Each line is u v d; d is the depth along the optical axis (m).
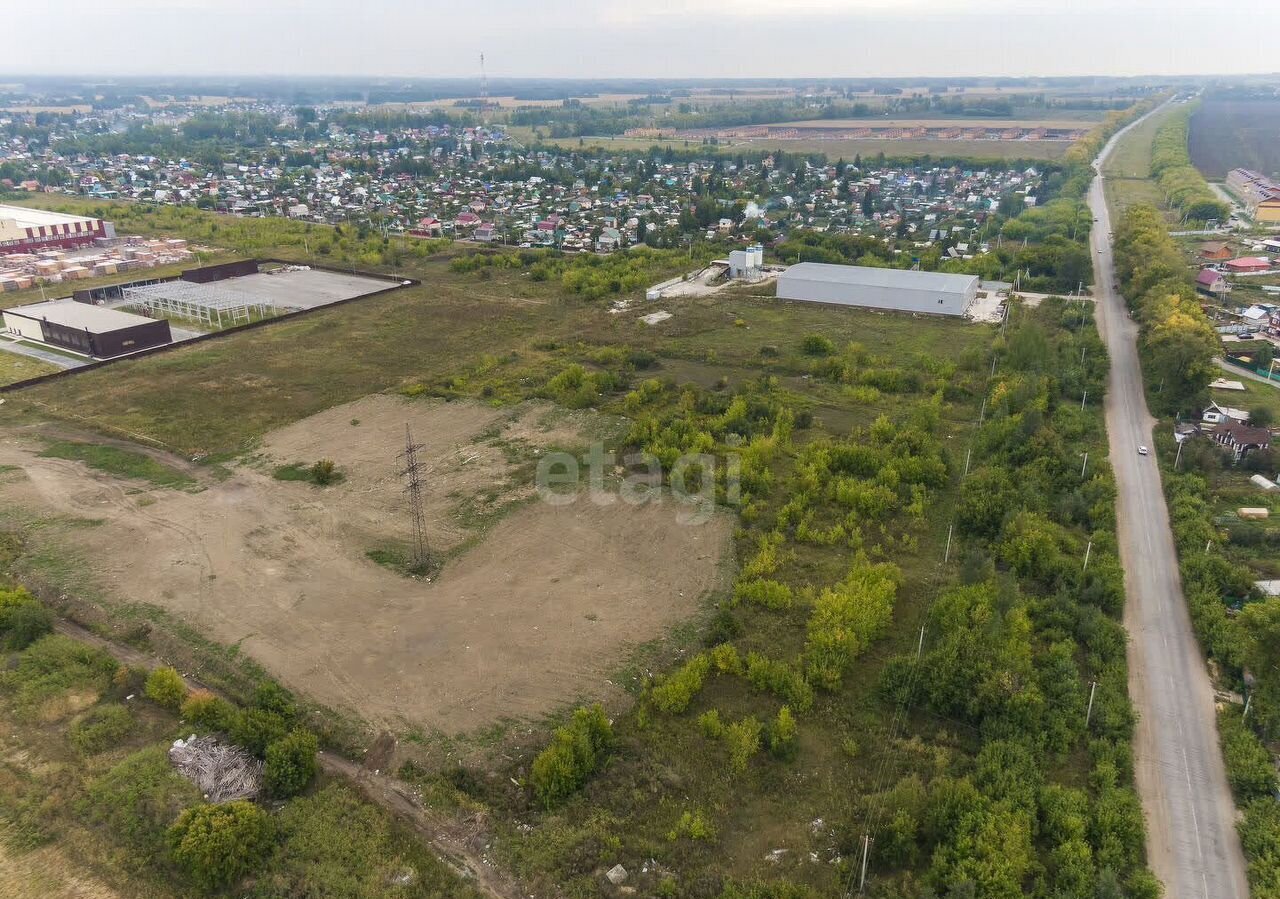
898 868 28.75
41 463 59.41
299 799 31.23
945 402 72.31
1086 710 35.12
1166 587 44.69
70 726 34.75
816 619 40.94
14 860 28.38
